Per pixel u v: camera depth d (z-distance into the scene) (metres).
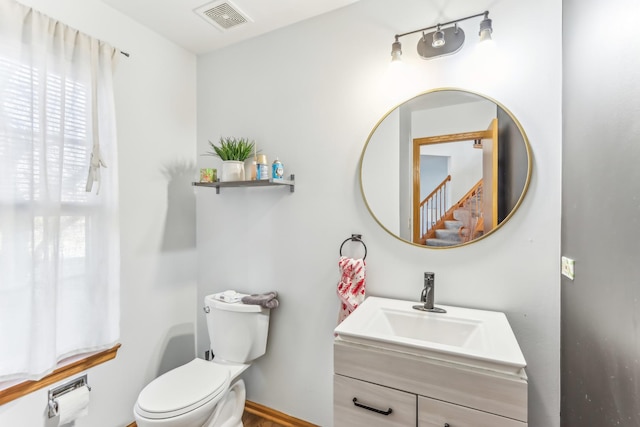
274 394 1.91
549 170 1.29
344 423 1.15
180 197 2.10
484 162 1.39
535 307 1.31
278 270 1.90
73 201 1.45
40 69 1.29
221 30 1.91
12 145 1.23
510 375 0.92
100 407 1.62
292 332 1.85
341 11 1.71
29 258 1.25
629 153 0.73
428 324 1.33
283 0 1.64
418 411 1.03
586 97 1.01
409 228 1.54
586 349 0.98
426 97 1.50
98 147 1.50
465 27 1.42
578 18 1.08
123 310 1.75
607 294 0.84
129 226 1.79
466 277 1.43
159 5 1.67
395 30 1.57
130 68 1.78
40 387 1.34
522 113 1.33
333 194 1.73
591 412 0.94
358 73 1.66
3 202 1.21
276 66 1.91
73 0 1.50
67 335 1.43
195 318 2.21
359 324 1.24
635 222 0.70
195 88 2.21
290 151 1.86
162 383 1.50
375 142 1.61
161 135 1.97
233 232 2.06
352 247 1.68
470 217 1.42
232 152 1.85
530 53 1.31
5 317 1.21
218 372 1.61
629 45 0.73
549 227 1.29
